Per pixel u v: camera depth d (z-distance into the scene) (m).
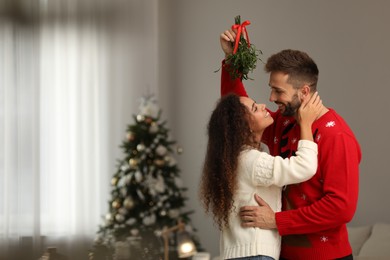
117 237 6.66
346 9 6.65
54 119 7.80
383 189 6.42
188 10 7.85
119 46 7.93
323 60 6.75
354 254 5.68
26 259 7.62
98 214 7.74
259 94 7.03
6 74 7.79
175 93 7.95
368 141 6.50
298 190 3.09
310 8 6.85
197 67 7.82
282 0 7.02
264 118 3.04
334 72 6.68
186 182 7.83
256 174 2.93
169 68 7.98
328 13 6.75
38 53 7.82
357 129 6.55
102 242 6.60
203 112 7.79
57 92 7.81
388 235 5.68
